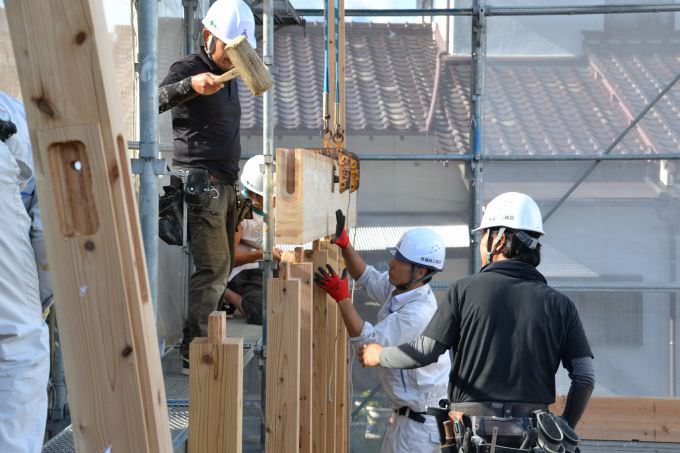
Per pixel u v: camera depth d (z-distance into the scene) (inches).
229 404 151.8
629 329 550.9
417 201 555.2
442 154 550.6
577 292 550.3
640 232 547.5
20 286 156.3
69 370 93.8
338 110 361.4
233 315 455.5
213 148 310.8
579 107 547.5
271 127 307.7
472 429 230.2
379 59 591.5
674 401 482.3
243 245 439.5
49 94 87.7
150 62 247.4
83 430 94.5
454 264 553.3
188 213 312.2
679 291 543.5
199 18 485.4
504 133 547.5
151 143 249.1
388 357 248.8
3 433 153.6
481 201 547.5
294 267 251.9
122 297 92.0
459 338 239.6
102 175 89.0
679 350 548.1
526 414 228.8
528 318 232.5
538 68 548.1
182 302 445.7
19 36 86.9
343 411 382.3
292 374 226.1
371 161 557.3
